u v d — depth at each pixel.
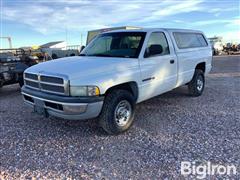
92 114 3.90
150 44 5.00
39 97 4.18
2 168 3.29
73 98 3.78
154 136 4.20
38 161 3.46
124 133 4.38
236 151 3.57
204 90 7.99
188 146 3.78
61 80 3.85
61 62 4.55
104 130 4.35
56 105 3.96
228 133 4.24
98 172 3.13
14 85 10.45
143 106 6.05
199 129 4.46
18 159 3.53
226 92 7.60
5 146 3.97
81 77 3.84
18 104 6.74
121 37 5.16
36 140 4.19
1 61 8.50
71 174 3.11
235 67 16.03
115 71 4.19
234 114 5.28
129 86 4.55
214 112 5.46
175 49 5.74
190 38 6.64
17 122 5.14
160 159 3.41
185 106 6.00
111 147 3.83
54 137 4.29
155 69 5.01
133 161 3.38
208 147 3.72
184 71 6.09
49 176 3.07
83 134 4.39
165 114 5.40
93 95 3.83
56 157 3.57
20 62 9.02
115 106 4.14
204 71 7.28
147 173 3.08
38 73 4.22
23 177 3.06
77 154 3.64
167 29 5.77
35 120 5.23
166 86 5.46
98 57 4.82
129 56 4.74
